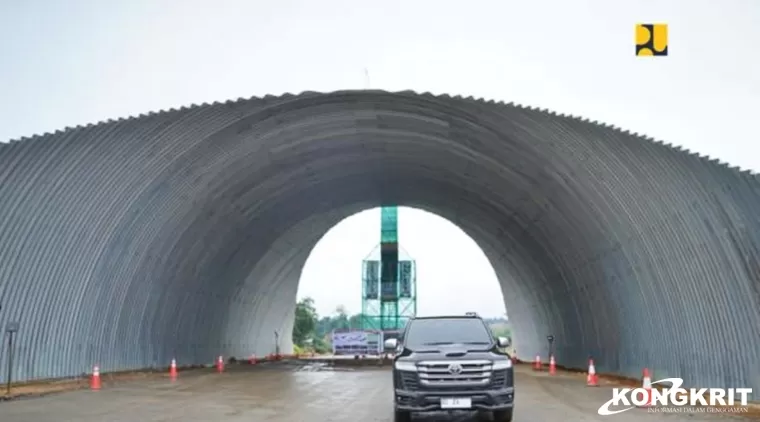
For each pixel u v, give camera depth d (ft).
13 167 59.57
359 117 80.84
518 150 76.59
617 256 76.18
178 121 67.72
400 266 197.98
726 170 51.39
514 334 162.91
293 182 102.32
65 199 66.33
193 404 57.93
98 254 74.02
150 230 81.56
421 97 71.97
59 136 59.98
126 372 84.43
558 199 82.64
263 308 145.59
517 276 133.18
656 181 60.80
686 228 59.77
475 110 70.38
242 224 105.29
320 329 517.55
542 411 52.37
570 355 109.91
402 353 46.57
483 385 43.86
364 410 54.19
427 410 43.78
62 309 70.74
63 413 51.72
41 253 66.28
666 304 66.64
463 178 100.32
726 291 56.08
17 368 65.10
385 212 193.47
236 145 79.56
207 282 107.34
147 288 87.25
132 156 69.15
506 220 109.29
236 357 132.36
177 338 101.14
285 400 61.57
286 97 70.74
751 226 52.06
